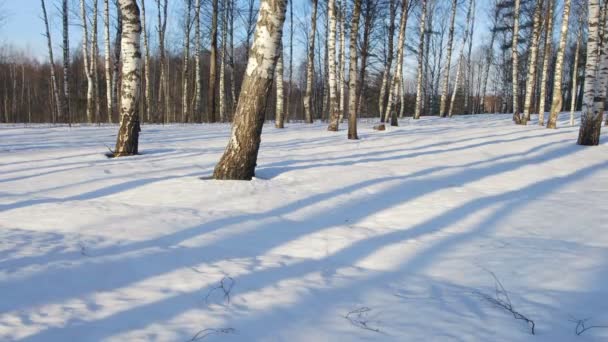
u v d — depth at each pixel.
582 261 3.57
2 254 3.42
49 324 2.42
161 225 4.38
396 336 2.41
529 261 3.61
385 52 29.94
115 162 7.82
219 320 2.55
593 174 7.34
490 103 59.59
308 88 22.12
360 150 10.12
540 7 16.70
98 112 23.70
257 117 6.36
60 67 42.66
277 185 6.30
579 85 38.31
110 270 3.22
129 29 8.34
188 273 3.23
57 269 3.18
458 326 2.54
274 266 3.47
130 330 2.39
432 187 6.40
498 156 9.15
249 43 26.70
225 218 4.72
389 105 20.56
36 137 12.57
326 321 2.59
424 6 23.39
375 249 3.93
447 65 26.09
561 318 2.65
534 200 5.71
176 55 41.69
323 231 4.41
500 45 34.88
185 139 12.27
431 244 4.07
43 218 4.47
